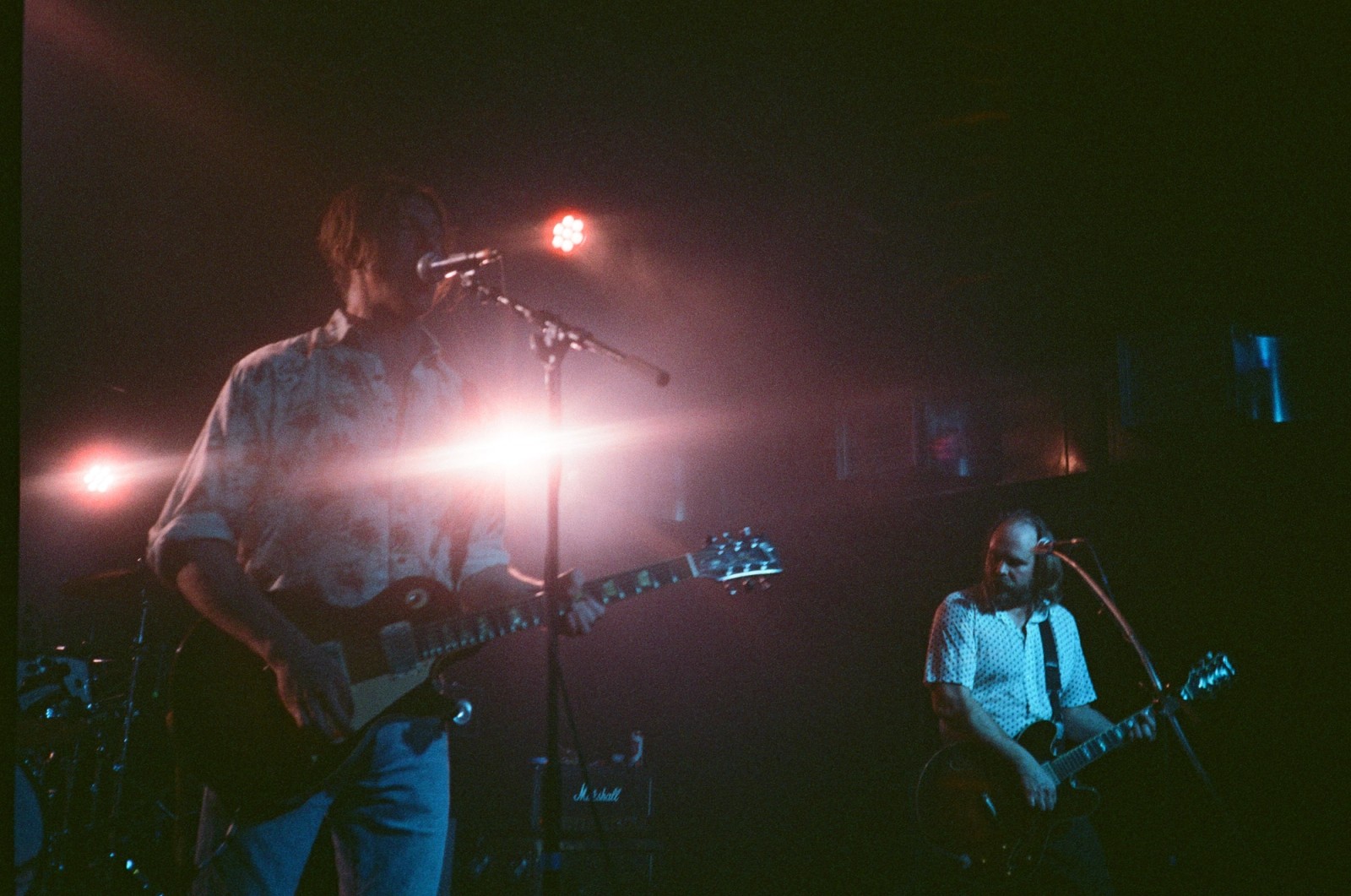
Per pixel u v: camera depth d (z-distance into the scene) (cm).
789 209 668
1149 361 607
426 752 242
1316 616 565
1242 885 559
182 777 242
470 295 274
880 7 516
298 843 225
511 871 620
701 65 572
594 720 805
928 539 732
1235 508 596
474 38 575
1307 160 522
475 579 260
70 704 612
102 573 646
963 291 696
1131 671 614
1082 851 417
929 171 615
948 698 422
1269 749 566
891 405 728
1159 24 487
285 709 222
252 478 235
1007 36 517
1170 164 551
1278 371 584
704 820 779
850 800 735
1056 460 662
